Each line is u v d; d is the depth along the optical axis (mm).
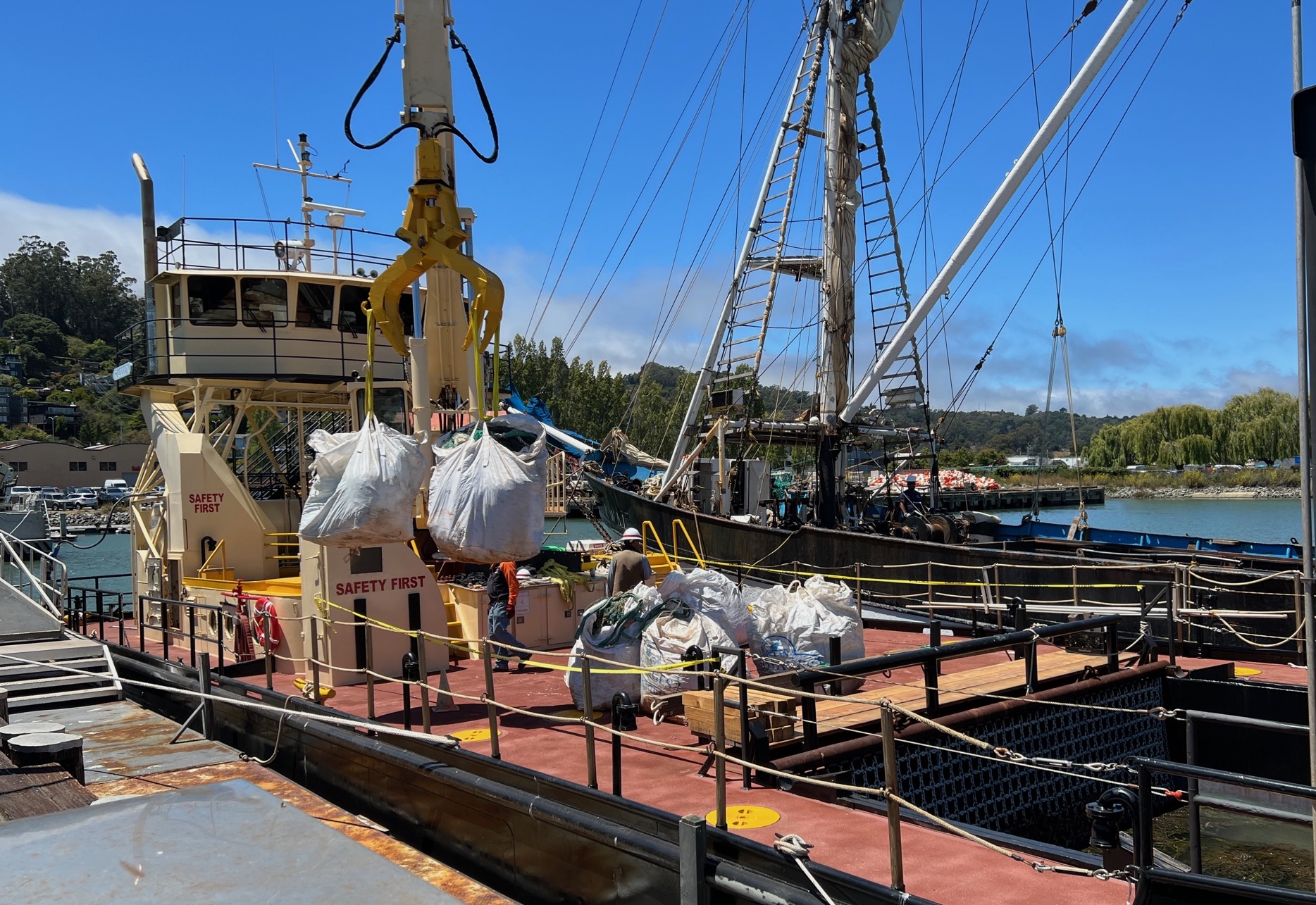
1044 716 8180
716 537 19141
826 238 20000
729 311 21047
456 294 12023
